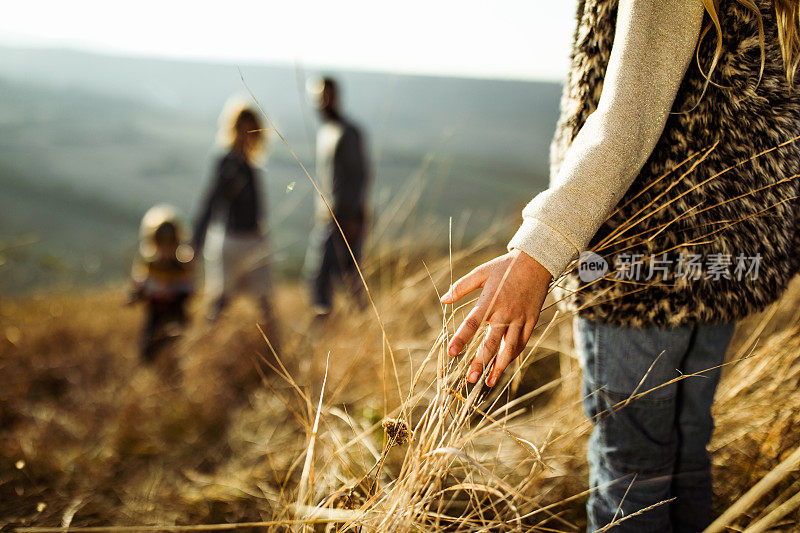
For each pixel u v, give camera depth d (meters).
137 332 3.92
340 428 1.82
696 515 1.12
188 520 1.70
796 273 1.05
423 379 1.89
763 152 0.89
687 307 0.92
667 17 0.88
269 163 17.88
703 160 0.90
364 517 1.01
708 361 1.04
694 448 1.10
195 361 3.07
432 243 2.33
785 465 0.70
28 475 2.01
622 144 0.84
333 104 3.86
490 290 0.82
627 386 0.99
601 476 1.08
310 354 2.71
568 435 1.46
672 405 1.00
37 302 3.93
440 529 1.03
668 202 0.92
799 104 0.91
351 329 2.36
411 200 2.26
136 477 2.04
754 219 0.91
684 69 0.88
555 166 1.07
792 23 0.87
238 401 2.59
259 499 1.76
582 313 1.01
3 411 2.57
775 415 1.32
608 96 0.88
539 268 0.82
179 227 3.67
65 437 2.38
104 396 2.79
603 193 0.83
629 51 0.87
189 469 2.09
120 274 5.86
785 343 1.45
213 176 3.67
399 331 2.08
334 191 3.75
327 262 3.77
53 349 3.35
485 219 2.37
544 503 1.42
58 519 1.71
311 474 1.19
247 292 3.68
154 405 2.65
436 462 0.96
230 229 3.70
